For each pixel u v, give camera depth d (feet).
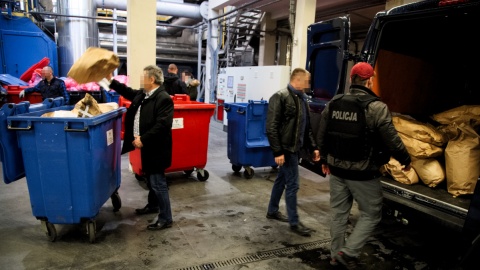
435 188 9.50
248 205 12.17
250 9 33.19
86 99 8.73
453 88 13.28
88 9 30.58
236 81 28.96
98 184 8.74
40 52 29.37
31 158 8.13
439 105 13.32
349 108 7.11
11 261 7.91
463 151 8.75
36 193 8.35
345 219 7.92
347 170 7.23
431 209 8.09
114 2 33.73
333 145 7.46
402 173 9.76
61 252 8.41
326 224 10.75
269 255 8.70
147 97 9.16
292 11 23.18
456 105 13.16
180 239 9.36
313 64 12.12
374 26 9.31
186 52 46.26
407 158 6.97
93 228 8.84
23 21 28.50
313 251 8.98
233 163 15.70
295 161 9.41
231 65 37.27
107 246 8.80
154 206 11.02
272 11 36.04
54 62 31.35
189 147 14.08
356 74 7.29
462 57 12.19
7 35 27.96
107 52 8.79
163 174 9.56
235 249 8.93
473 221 6.61
